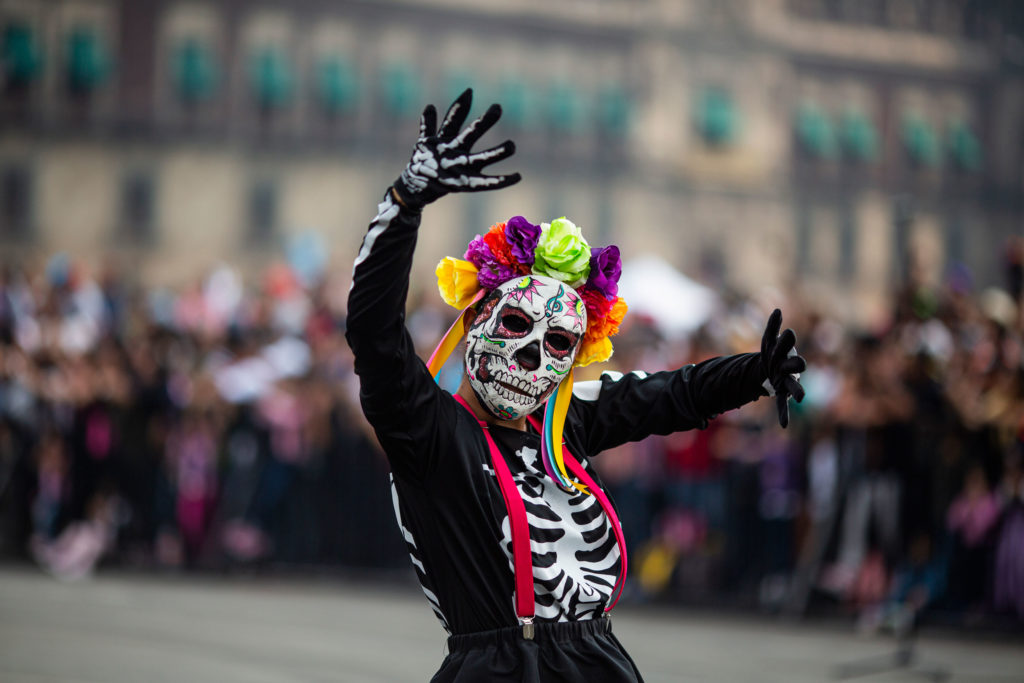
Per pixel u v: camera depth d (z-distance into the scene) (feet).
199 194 476.95
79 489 108.99
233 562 106.83
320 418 105.40
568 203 490.90
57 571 106.42
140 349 111.14
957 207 515.50
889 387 84.43
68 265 120.26
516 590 29.17
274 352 108.88
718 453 94.79
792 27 512.63
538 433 30.96
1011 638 79.71
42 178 470.39
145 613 81.82
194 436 108.78
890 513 83.56
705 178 501.97
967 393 83.66
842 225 512.22
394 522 104.37
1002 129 519.19
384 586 102.94
